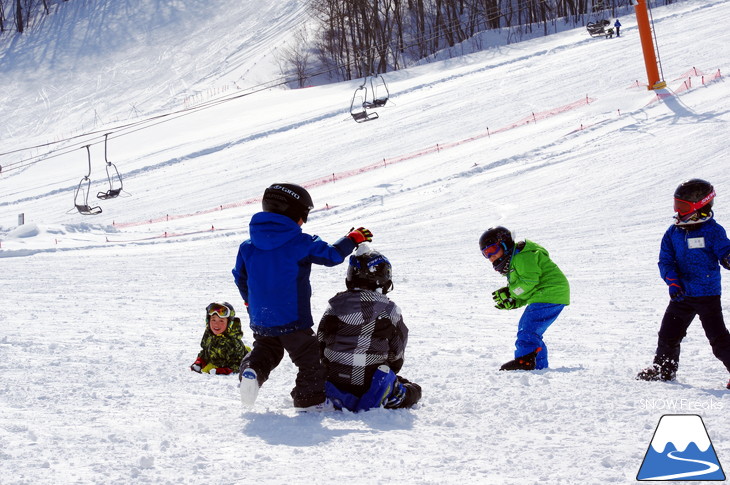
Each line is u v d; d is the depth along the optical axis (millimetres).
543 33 70438
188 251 22109
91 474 2982
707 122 29578
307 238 4332
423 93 47969
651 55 37062
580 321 9320
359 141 39375
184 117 54844
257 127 46750
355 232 4438
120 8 86875
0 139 65938
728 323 8469
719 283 5395
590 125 33531
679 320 5438
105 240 26594
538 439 3605
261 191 33875
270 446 3504
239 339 6422
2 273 17484
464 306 10984
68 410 4324
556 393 4691
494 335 8633
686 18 53125
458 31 74688
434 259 16594
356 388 4473
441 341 8227
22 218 28891
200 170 39219
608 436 3604
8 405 4453
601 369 6012
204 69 74000
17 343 7492
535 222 20859
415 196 27969
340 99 51750
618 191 22922
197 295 12859
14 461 3164
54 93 73625
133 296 12773
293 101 54219
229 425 3971
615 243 16734
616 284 12289
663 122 31172
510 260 6484
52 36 83625
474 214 23484
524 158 30391
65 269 18094
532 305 6426
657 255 14875
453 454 3338
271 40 77000
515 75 47312
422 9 76000
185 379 5574
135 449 3412
